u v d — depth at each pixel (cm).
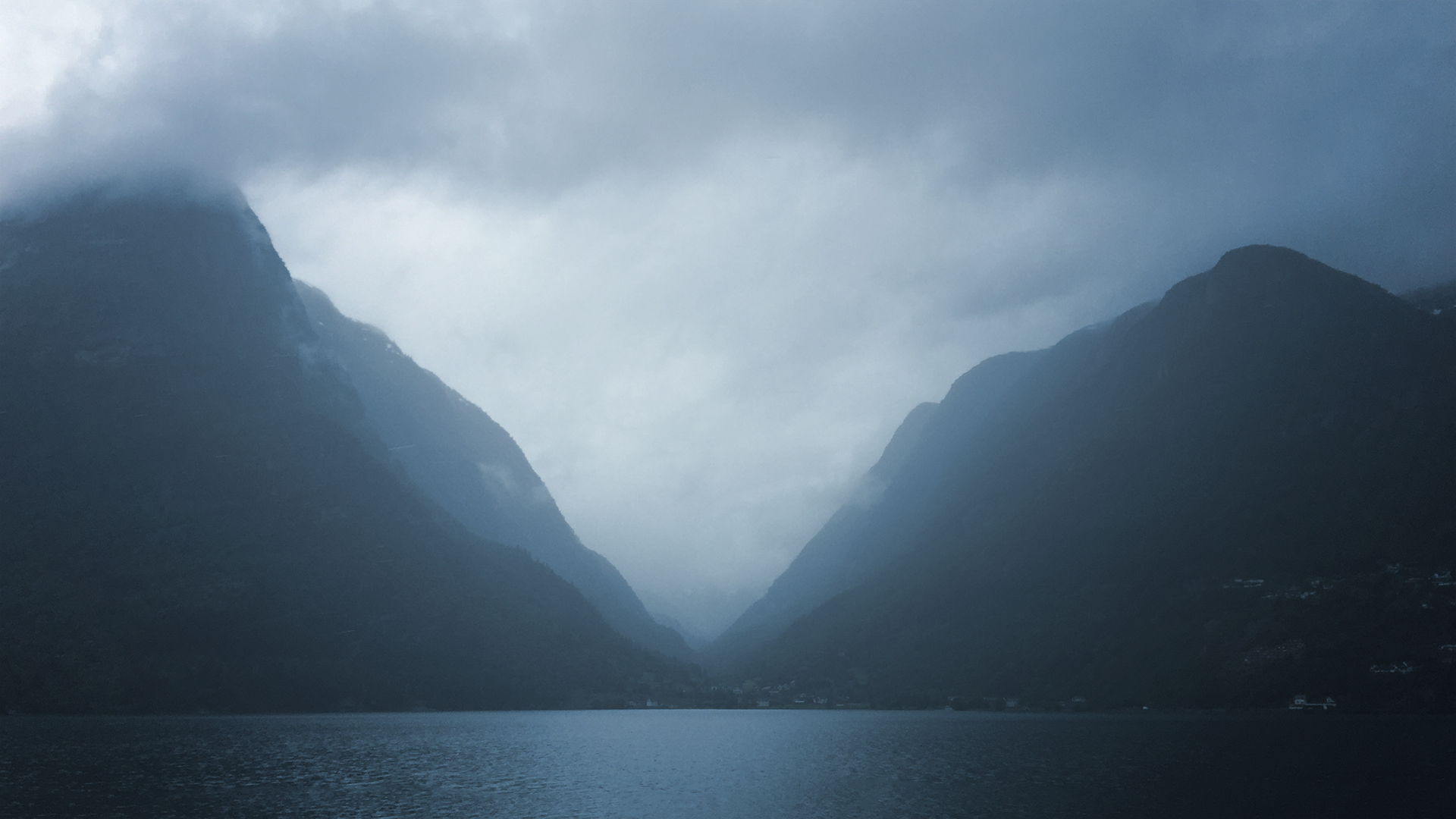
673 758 18950
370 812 11981
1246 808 12200
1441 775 14525
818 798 13488
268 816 11519
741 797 13625
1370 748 17750
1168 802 12812
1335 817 11519
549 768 16888
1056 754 18612
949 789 14238
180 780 13988
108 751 17175
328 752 18262
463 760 17888
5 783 13325
